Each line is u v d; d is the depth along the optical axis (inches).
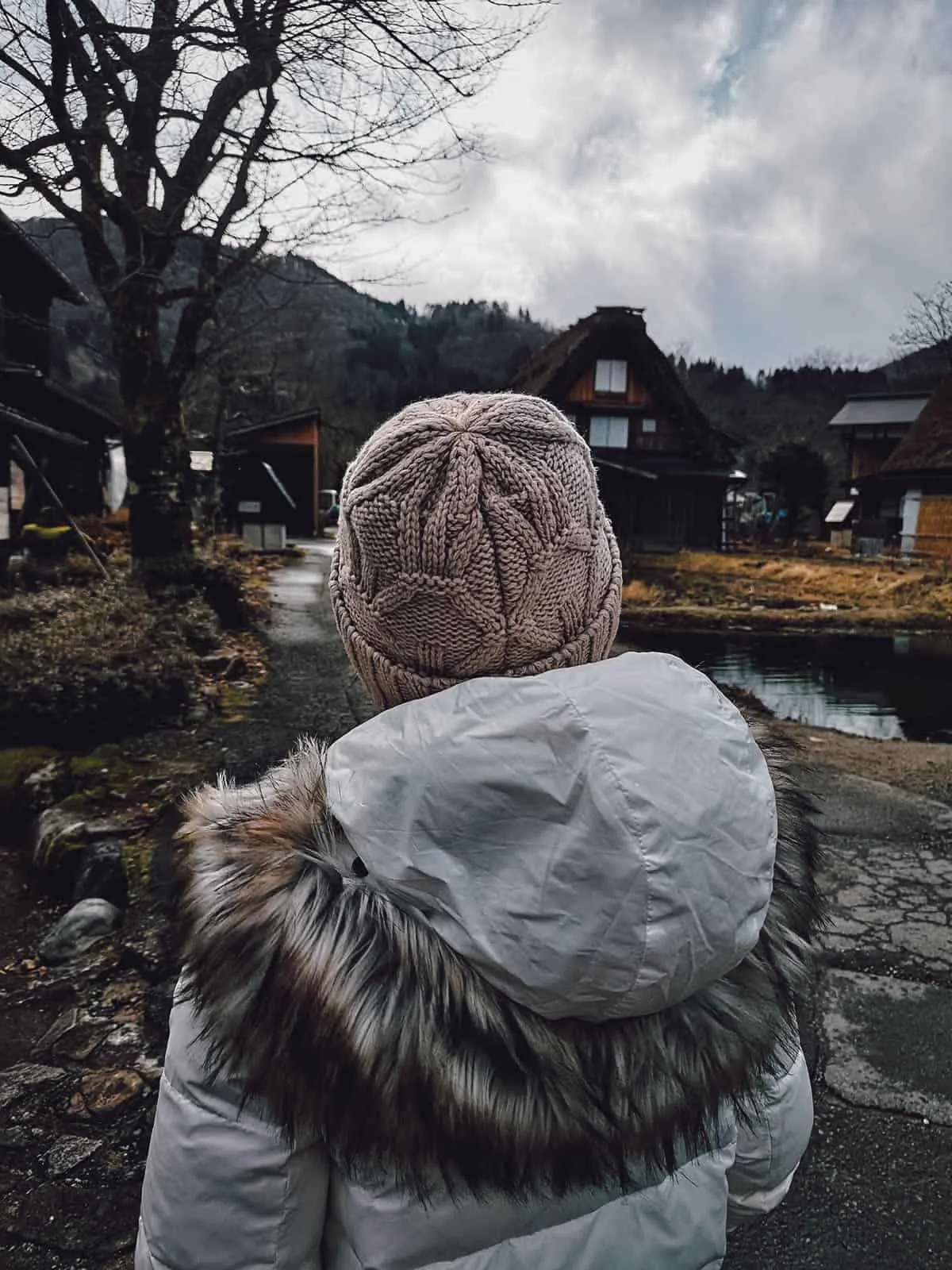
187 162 274.5
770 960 30.6
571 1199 27.9
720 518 1024.2
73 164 235.0
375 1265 26.8
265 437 1144.2
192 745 191.5
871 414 1478.8
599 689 26.1
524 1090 24.8
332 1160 28.3
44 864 138.3
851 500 1457.9
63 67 214.1
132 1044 95.8
